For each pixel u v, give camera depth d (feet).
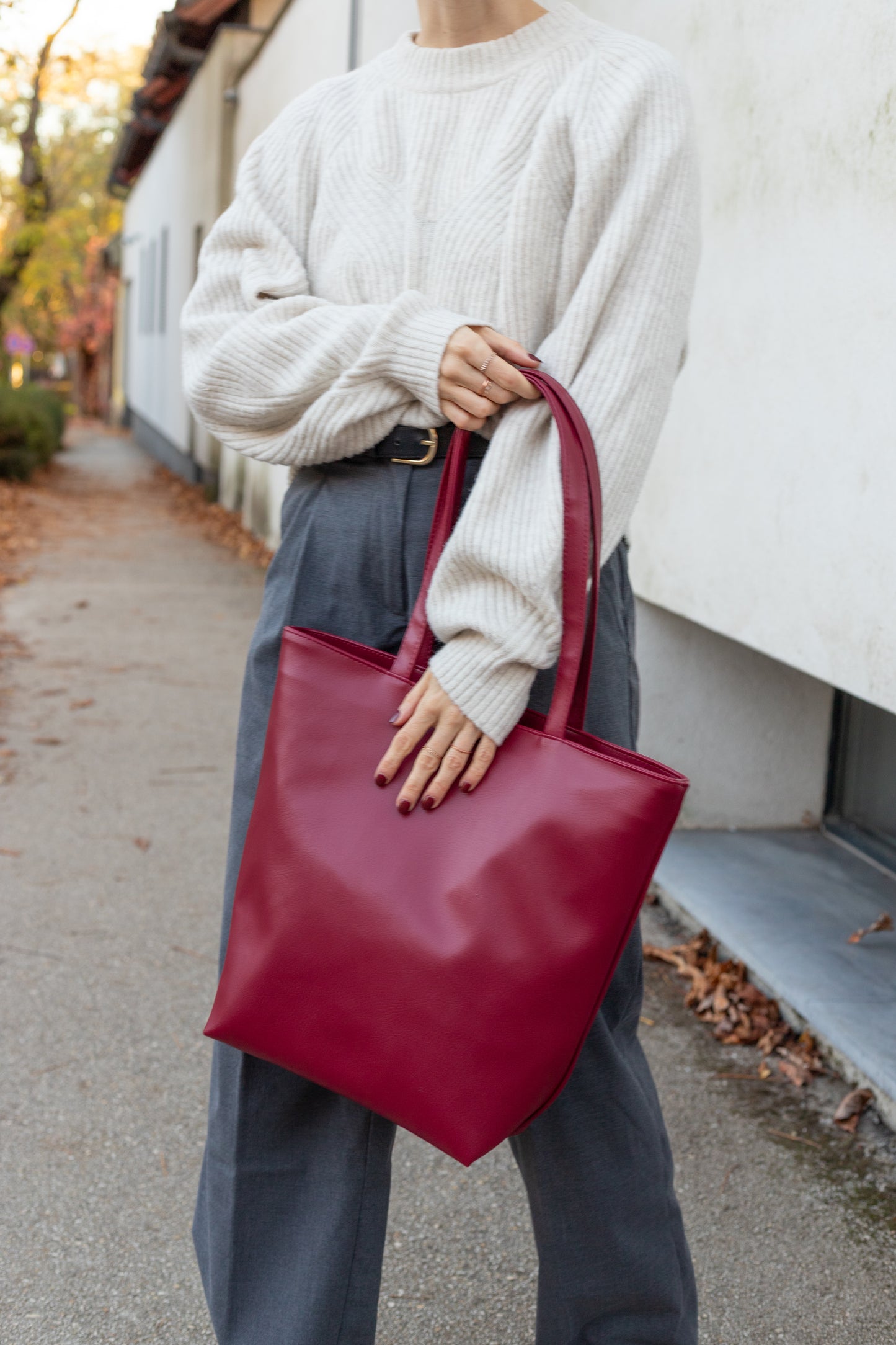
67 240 63.21
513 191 4.14
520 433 3.97
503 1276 6.20
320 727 4.11
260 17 45.32
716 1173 7.13
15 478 52.39
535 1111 3.95
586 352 4.02
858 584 7.64
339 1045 3.98
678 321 4.10
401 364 4.09
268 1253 4.58
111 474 63.05
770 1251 6.43
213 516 45.09
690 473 10.11
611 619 4.43
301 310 4.42
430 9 4.40
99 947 10.07
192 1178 7.03
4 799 13.85
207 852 12.42
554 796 3.81
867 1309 5.98
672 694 11.51
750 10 8.98
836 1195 6.93
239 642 23.41
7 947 10.01
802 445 8.33
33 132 55.52
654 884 10.90
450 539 4.06
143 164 85.61
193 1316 5.91
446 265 4.19
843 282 7.78
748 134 9.04
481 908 3.82
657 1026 8.91
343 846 4.00
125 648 22.49
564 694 3.89
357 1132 4.43
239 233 4.73
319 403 4.26
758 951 9.21
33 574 30.76
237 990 4.12
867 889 10.48
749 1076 8.23
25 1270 6.22
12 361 99.86
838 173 7.82
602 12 11.94
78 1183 6.95
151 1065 8.25
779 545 8.66
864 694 7.58
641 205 4.01
